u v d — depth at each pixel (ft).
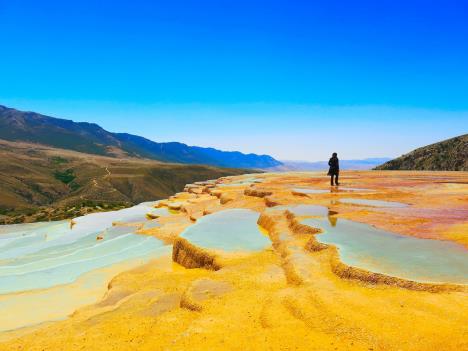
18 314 65.51
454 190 117.70
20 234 187.73
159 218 147.43
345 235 64.85
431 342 32.01
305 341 35.27
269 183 155.94
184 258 75.46
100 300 63.00
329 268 52.13
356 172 226.99
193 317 45.06
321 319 38.40
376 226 71.20
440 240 60.54
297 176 205.98
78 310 57.31
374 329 35.09
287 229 77.66
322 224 73.46
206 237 79.61
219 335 38.63
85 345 41.16
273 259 62.59
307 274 50.83
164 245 108.58
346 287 45.55
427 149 428.56
